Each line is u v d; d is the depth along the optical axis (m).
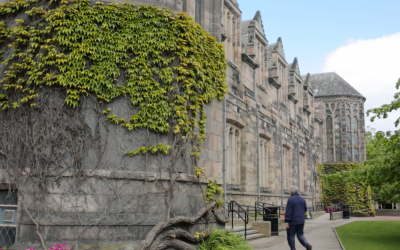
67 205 12.30
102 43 13.16
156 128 13.35
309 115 49.34
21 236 12.38
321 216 44.34
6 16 13.64
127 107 13.19
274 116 33.53
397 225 30.00
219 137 16.70
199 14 17.08
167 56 13.96
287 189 37.72
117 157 12.86
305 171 45.25
